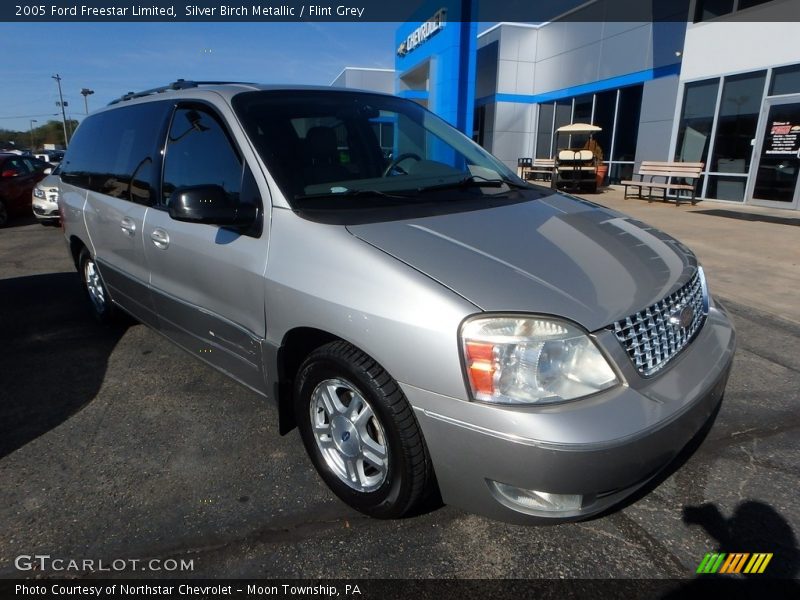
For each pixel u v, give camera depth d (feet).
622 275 6.97
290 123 9.09
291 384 8.39
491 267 6.55
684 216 35.53
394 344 6.28
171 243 9.71
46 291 19.20
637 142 52.08
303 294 7.16
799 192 37.14
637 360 6.33
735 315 15.87
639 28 50.39
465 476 6.19
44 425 10.03
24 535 7.27
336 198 8.16
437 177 9.70
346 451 7.54
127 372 12.23
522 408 5.77
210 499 7.95
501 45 66.13
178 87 11.16
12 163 37.24
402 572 6.64
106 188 12.51
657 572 6.63
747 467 8.59
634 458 5.87
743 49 40.09
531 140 70.13
